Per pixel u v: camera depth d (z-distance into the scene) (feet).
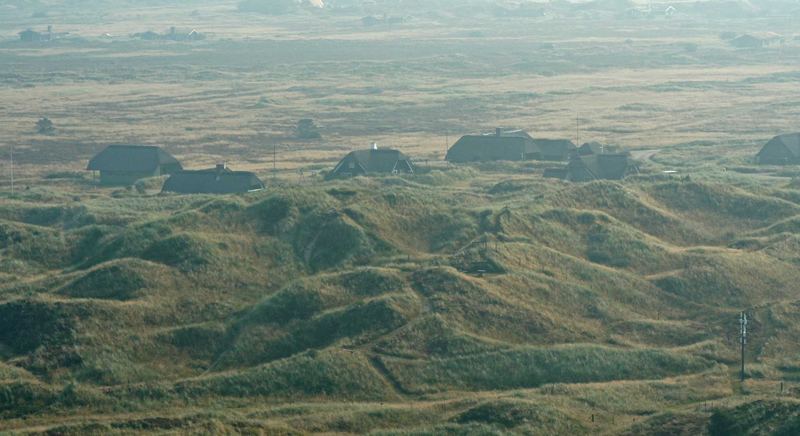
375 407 613.93
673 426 574.15
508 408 598.34
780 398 578.66
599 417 606.55
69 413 608.19
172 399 626.23
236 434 561.43
